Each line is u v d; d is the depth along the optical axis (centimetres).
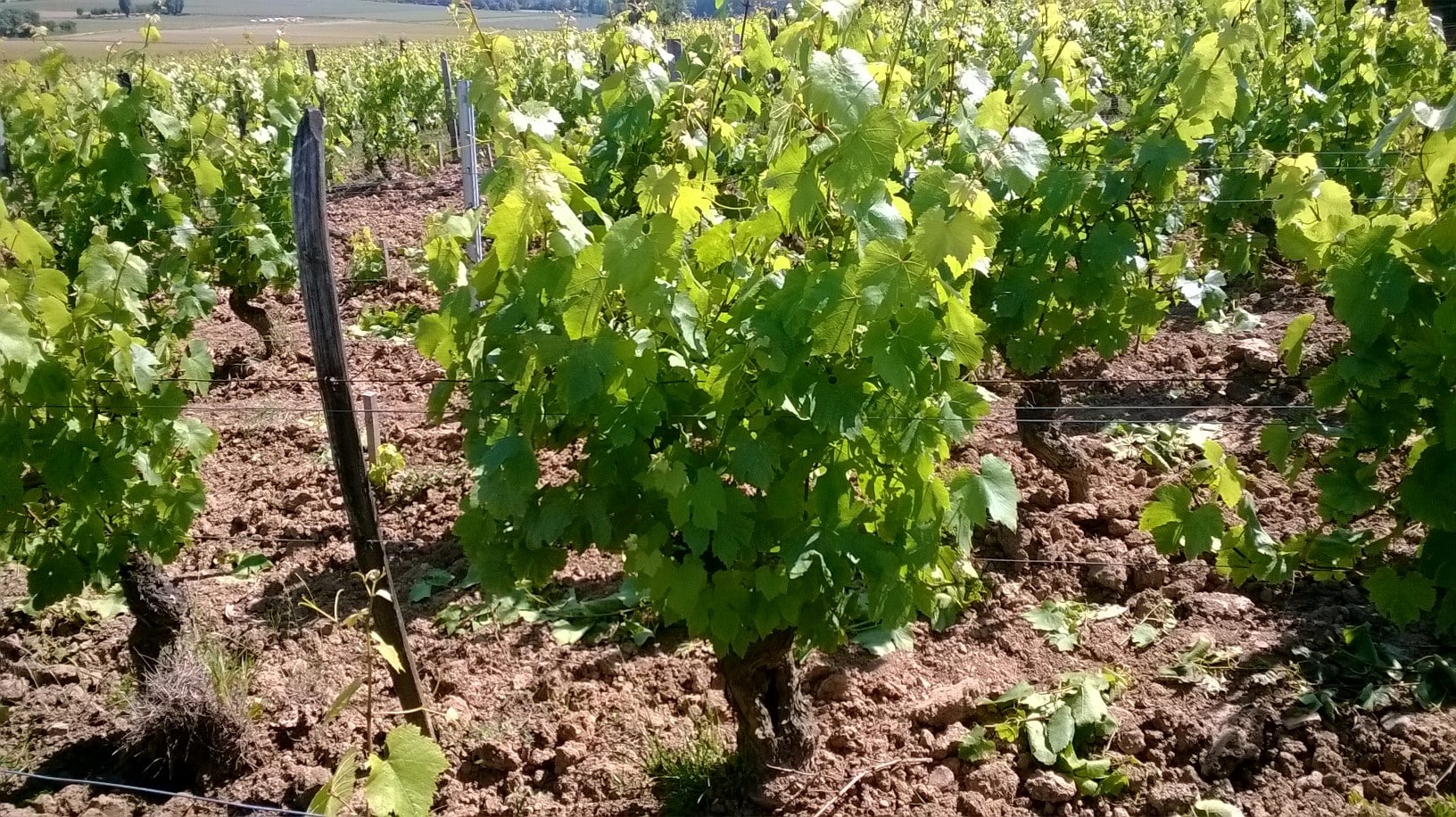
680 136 337
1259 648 374
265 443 599
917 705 352
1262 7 589
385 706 368
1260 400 586
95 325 339
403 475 531
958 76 375
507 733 350
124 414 337
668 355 263
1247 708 344
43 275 338
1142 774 319
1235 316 696
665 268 242
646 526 267
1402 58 744
